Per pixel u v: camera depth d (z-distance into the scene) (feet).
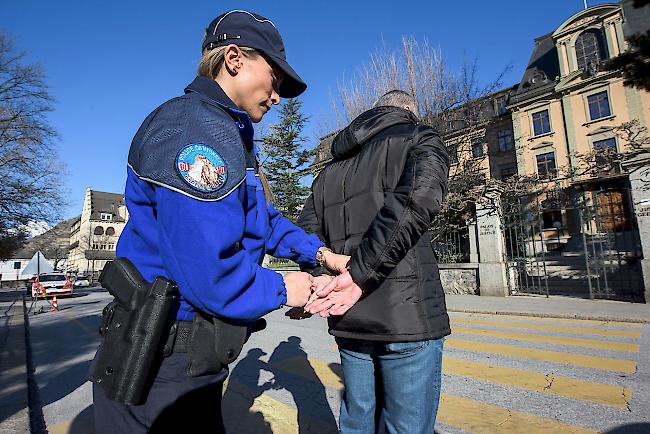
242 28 3.85
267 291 3.28
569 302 27.35
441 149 4.86
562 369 12.48
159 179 2.93
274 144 78.02
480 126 49.78
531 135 88.63
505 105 97.14
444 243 40.78
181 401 3.13
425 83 52.01
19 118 66.18
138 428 3.04
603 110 79.15
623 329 18.65
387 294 4.72
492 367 12.95
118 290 3.20
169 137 3.07
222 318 3.14
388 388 4.94
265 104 4.20
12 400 11.04
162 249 3.00
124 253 3.45
